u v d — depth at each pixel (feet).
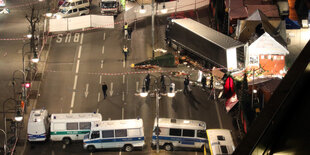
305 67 36.45
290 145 34.04
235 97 166.30
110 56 213.87
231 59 181.27
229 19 216.33
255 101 159.94
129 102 180.14
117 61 209.36
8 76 197.98
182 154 149.69
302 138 33.53
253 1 230.68
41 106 178.81
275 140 35.40
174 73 196.13
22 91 174.09
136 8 245.24
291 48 200.95
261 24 199.11
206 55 192.54
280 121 35.63
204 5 254.88
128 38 226.99
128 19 243.81
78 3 246.88
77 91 188.14
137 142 150.10
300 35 209.46
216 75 187.21
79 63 208.64
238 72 181.06
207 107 176.45
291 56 194.59
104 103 180.04
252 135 34.30
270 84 170.71
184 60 203.72
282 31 200.85
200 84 189.88
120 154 150.10
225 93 127.85
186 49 203.51
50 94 186.29
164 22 241.14
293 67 36.96
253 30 200.64
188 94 183.62
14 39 229.25
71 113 159.12
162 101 179.42
